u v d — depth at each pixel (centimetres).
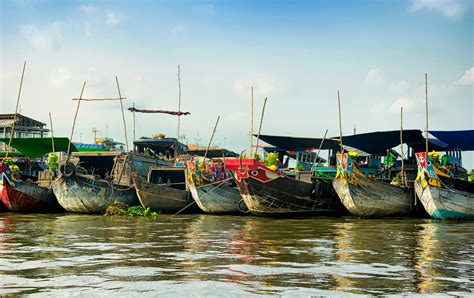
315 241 1562
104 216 2623
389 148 3219
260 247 1417
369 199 2545
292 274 1024
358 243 1523
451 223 2284
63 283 932
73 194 2722
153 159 3422
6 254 1263
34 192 2862
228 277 991
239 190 2636
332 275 1019
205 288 896
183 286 911
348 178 2509
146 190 2750
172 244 1466
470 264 1159
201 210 3005
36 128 4759
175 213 2861
